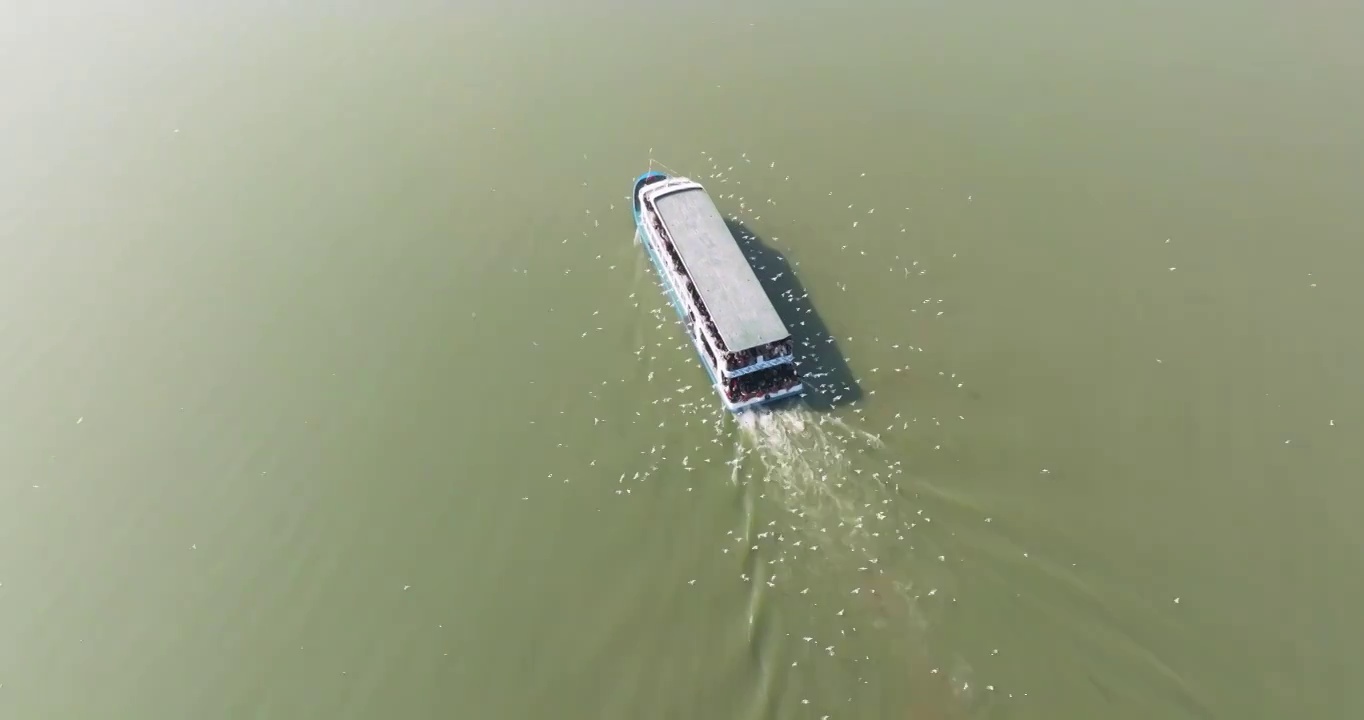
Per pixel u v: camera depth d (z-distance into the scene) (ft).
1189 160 204.64
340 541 149.69
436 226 204.03
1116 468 148.05
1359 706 118.52
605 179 212.43
